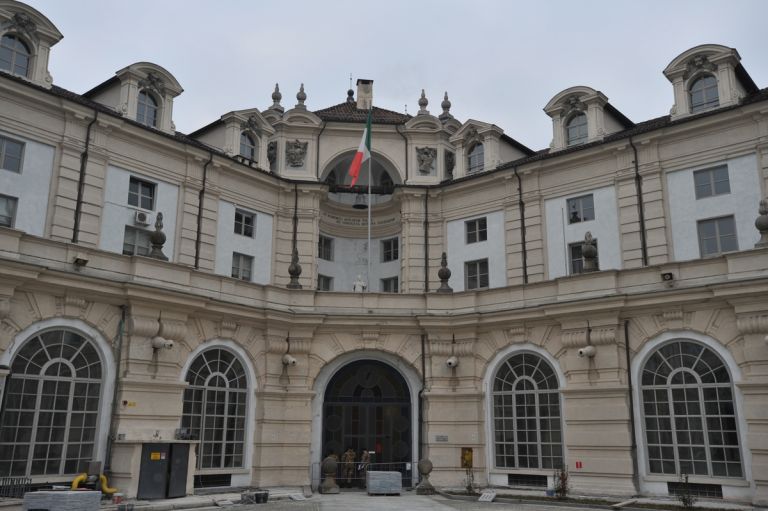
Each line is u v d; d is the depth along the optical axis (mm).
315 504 19938
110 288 20641
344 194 33875
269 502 20656
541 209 27891
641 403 21719
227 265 27797
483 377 25016
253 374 24250
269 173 29641
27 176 22609
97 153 24375
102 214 24266
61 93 23875
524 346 24328
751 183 23359
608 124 28625
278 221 30109
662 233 24766
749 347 19891
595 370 22516
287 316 24859
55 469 19188
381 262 32875
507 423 24234
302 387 24719
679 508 18484
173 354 21812
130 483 18938
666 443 21062
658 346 21719
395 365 25859
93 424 20094
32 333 19203
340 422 25312
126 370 20703
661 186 25203
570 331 23219
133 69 26359
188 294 22047
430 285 30125
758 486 18875
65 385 19750
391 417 25531
